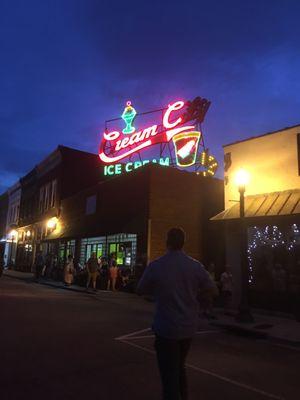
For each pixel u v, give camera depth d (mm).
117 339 9359
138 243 23016
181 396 4258
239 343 9969
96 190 28641
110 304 16828
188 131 27141
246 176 13695
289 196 14828
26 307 14266
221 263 23312
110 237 26594
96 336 9625
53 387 5777
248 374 6980
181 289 4172
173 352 4074
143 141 29609
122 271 23484
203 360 7844
